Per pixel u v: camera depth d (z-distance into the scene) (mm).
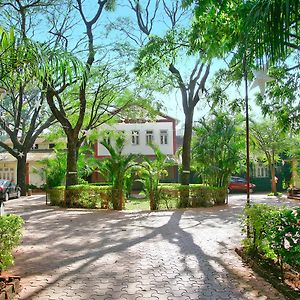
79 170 20812
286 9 3463
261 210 6543
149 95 20109
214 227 11281
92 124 21500
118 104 21391
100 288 5504
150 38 12273
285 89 8156
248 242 7160
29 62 5055
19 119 26359
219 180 18891
